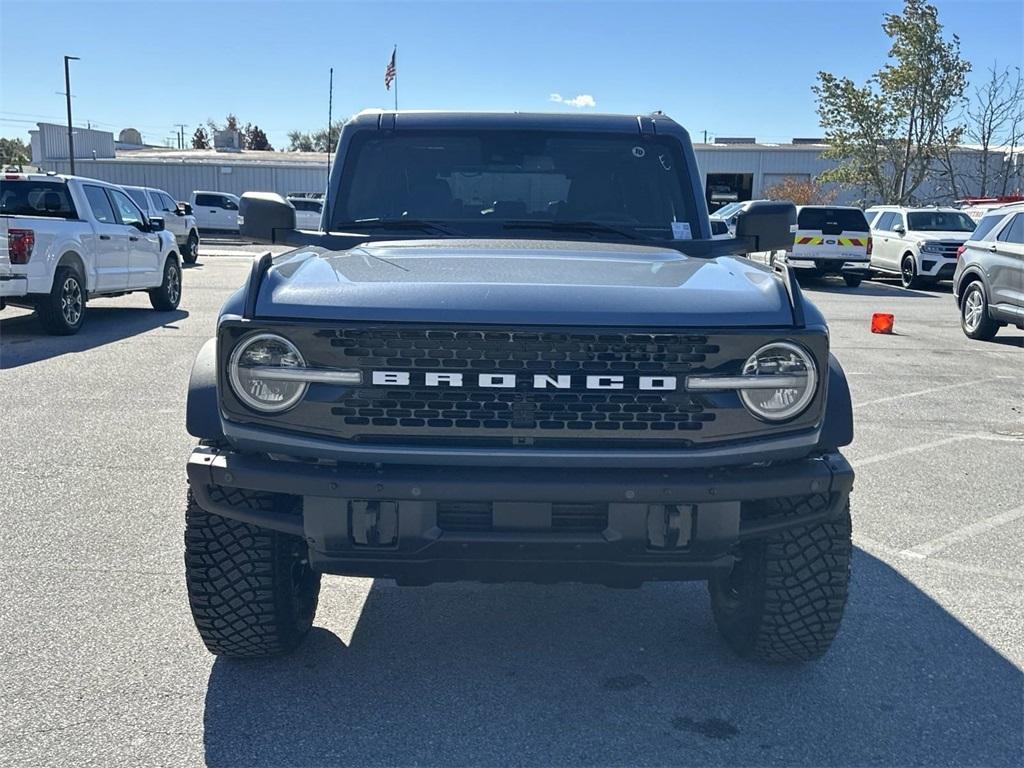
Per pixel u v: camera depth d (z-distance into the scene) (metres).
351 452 2.99
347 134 4.62
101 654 3.83
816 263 22.06
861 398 9.27
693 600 4.51
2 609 4.22
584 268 3.51
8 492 5.88
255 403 3.01
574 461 2.99
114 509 5.57
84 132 55.94
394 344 2.96
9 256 11.56
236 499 3.25
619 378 2.98
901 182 37.16
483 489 2.96
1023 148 37.44
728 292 3.21
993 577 4.79
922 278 21.69
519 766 3.11
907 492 6.21
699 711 3.47
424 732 3.31
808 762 3.15
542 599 4.50
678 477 3.03
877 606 4.42
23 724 3.30
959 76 35.62
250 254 31.55
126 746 3.18
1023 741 3.29
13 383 9.23
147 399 8.58
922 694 3.61
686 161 4.68
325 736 3.27
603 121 4.71
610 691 3.62
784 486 3.10
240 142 65.75
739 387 3.03
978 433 7.85
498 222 4.50
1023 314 12.30
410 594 4.53
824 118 37.94
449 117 4.68
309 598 4.00
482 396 2.98
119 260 13.70
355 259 3.62
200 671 3.71
